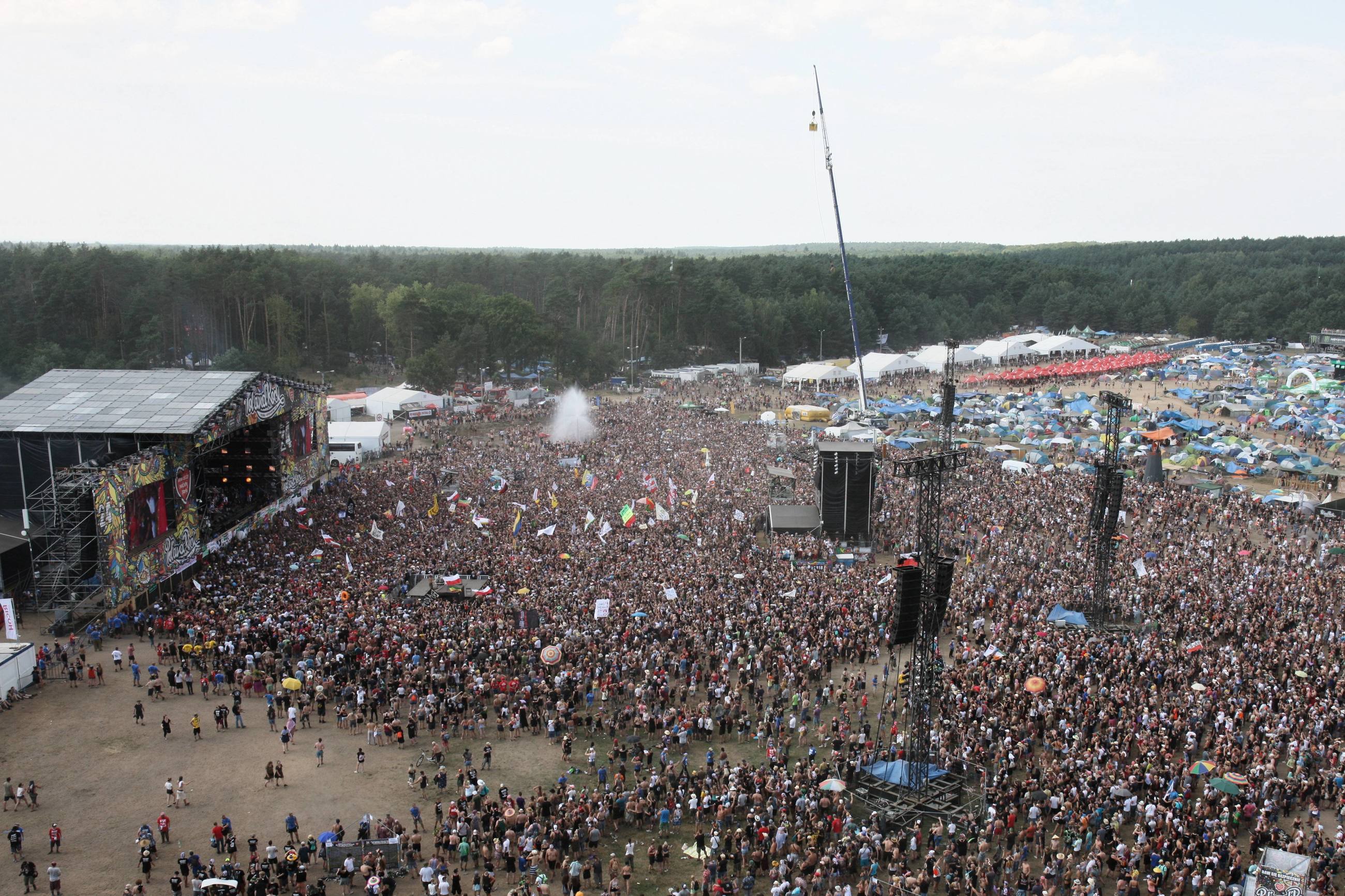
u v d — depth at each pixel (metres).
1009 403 132.12
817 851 34.16
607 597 55.53
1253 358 198.25
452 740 42.97
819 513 75.19
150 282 154.88
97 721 43.25
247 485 77.19
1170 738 40.72
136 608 55.91
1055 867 32.06
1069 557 66.00
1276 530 74.25
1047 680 45.88
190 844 34.41
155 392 68.31
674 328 192.00
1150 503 81.62
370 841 33.03
